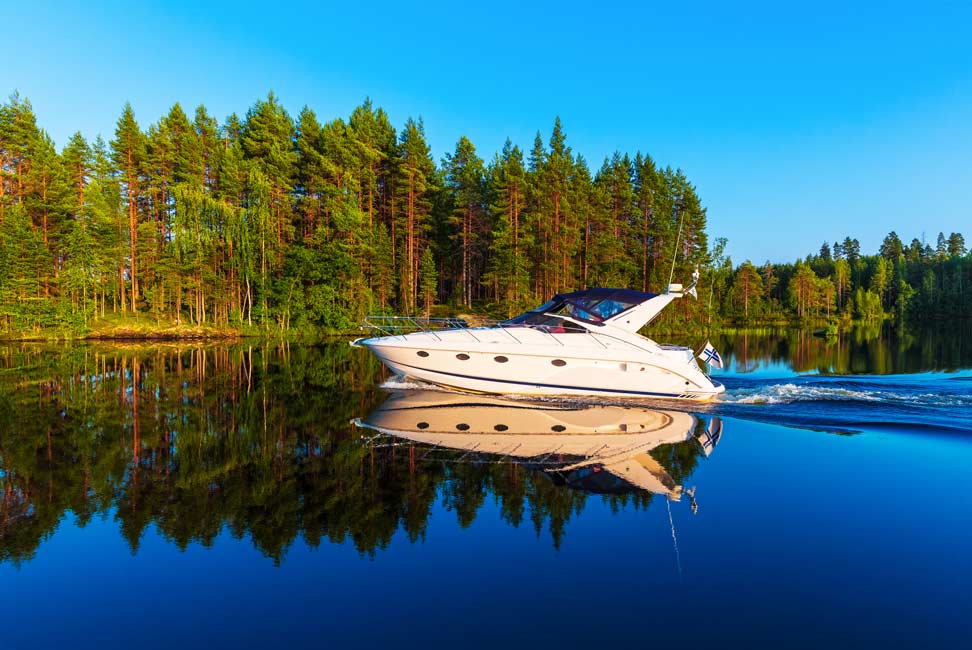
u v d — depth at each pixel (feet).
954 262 317.42
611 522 16.11
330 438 26.12
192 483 19.42
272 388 41.96
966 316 275.59
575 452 23.79
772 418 31.55
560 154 147.64
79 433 26.78
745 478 20.17
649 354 37.14
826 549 14.32
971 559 13.74
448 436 26.68
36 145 116.26
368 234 126.62
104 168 122.72
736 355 77.77
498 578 12.88
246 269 115.65
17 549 14.28
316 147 135.13
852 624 10.96
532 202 139.64
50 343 91.56
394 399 37.29
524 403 36.09
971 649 10.14
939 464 21.93
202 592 12.27
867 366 60.44
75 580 12.77
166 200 127.03
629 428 28.76
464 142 153.99
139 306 121.08
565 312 40.47
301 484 19.38
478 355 38.09
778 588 12.39
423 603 11.83
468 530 15.53
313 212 126.31
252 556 13.97
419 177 136.05
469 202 154.10
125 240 115.65
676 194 167.73
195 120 132.36
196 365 57.88
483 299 155.33
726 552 14.17
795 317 244.42
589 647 10.23
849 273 302.66
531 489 18.97
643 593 12.21
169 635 10.71
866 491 18.69
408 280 135.64
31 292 100.37
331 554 14.08
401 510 17.02
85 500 17.75
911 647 10.23
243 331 113.09
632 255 161.27
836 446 24.88
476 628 10.88
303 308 117.70
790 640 10.43
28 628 10.92
